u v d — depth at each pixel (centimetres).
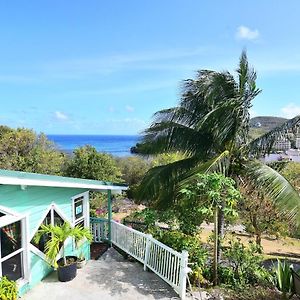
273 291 824
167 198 1078
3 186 695
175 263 796
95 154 2184
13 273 746
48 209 871
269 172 922
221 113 969
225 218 1122
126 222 1319
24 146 2392
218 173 867
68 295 764
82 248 986
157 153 1113
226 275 903
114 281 851
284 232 1460
